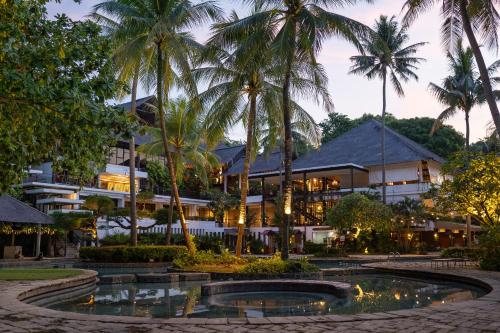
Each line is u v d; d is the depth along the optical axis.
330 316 7.44
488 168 19.62
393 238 37.78
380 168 41.84
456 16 19.89
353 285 15.27
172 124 28.69
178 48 19.86
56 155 6.68
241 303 10.78
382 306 10.23
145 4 21.27
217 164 35.59
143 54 22.34
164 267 24.84
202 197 46.62
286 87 18.45
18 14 5.91
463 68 35.78
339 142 47.59
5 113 5.89
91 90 5.76
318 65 20.45
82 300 11.23
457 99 35.44
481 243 18.14
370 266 20.09
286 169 18.45
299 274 17.38
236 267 19.34
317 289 12.88
